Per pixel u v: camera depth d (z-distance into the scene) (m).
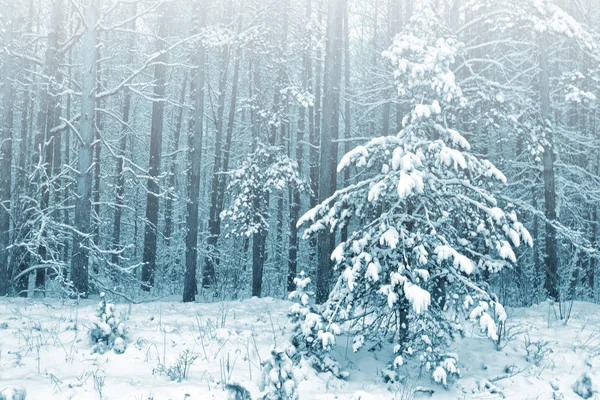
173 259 24.44
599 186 18.75
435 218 8.52
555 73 19.39
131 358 7.30
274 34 21.31
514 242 7.77
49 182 14.07
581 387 7.08
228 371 6.88
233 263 22.08
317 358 7.49
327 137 12.40
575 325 10.04
